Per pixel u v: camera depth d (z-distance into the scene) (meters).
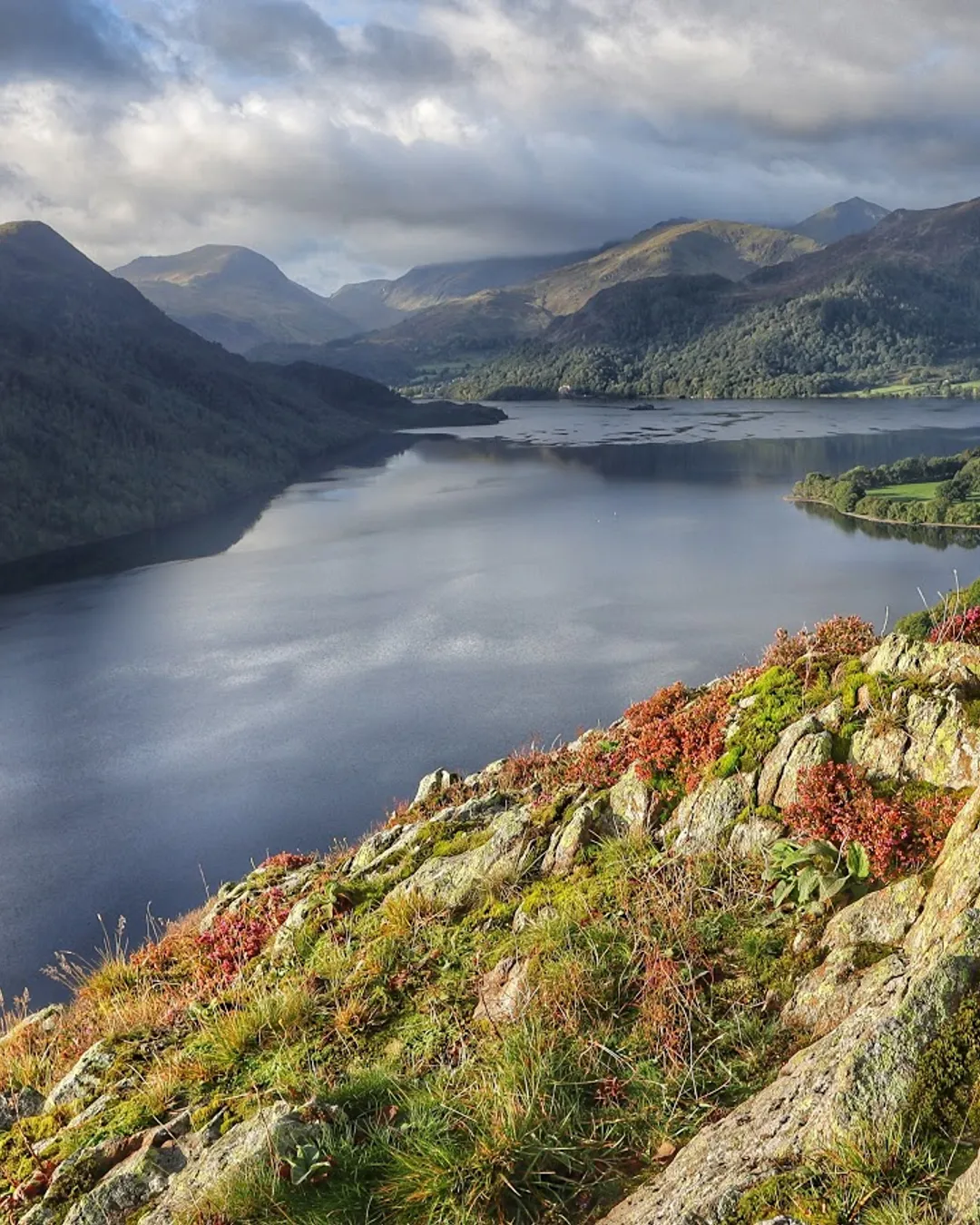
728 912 8.01
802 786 8.52
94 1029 10.66
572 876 9.62
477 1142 6.16
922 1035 5.27
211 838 63.75
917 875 7.17
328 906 11.02
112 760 76.88
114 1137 7.61
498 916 9.45
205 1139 7.18
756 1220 4.77
